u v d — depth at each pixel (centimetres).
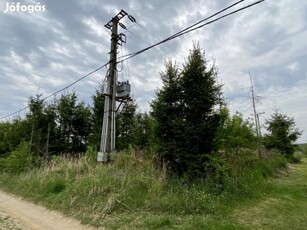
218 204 755
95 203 723
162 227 580
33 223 661
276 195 926
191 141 983
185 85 1052
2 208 846
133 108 2267
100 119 1953
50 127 2122
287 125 2659
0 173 1675
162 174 928
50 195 909
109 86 1212
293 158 2639
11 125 2262
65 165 1208
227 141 1195
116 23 1266
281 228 593
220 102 1054
